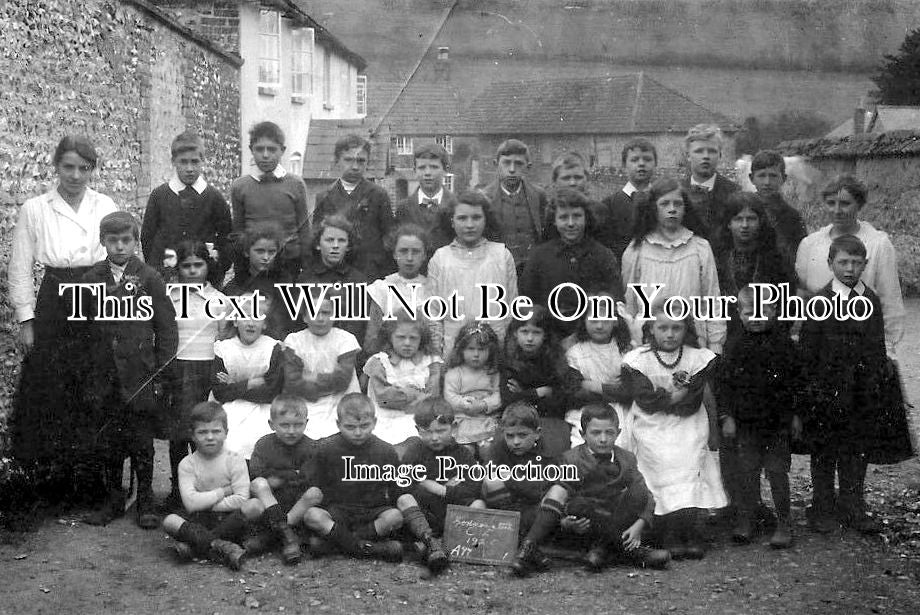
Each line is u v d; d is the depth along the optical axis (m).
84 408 4.15
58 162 4.22
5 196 4.90
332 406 4.00
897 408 3.95
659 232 3.79
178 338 4.11
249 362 4.00
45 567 3.61
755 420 3.85
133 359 4.12
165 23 7.75
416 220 3.96
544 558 3.61
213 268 4.25
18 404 4.22
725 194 3.75
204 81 8.79
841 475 4.02
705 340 3.84
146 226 4.48
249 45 9.46
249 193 4.13
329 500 3.74
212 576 3.55
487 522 3.65
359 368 4.04
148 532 4.00
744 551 3.80
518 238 3.89
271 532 3.77
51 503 4.24
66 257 4.19
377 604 3.29
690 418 3.83
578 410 3.84
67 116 5.80
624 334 3.83
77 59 6.00
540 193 3.79
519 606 3.28
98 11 6.38
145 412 4.12
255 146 4.14
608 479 3.63
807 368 3.85
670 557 3.66
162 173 7.78
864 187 3.75
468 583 3.47
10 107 5.00
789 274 3.80
